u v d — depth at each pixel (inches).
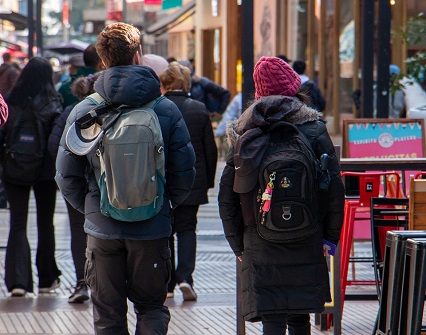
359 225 597.6
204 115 581.0
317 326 507.5
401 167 462.0
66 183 371.9
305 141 359.9
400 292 390.0
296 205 351.3
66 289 619.5
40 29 1800.0
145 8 2504.9
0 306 564.7
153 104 368.8
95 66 621.6
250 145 357.7
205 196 585.6
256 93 383.2
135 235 359.3
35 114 573.9
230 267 708.7
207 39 1999.3
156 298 374.6
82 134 362.9
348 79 1347.2
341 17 1365.7
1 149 582.2
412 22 847.7
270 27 1659.7
